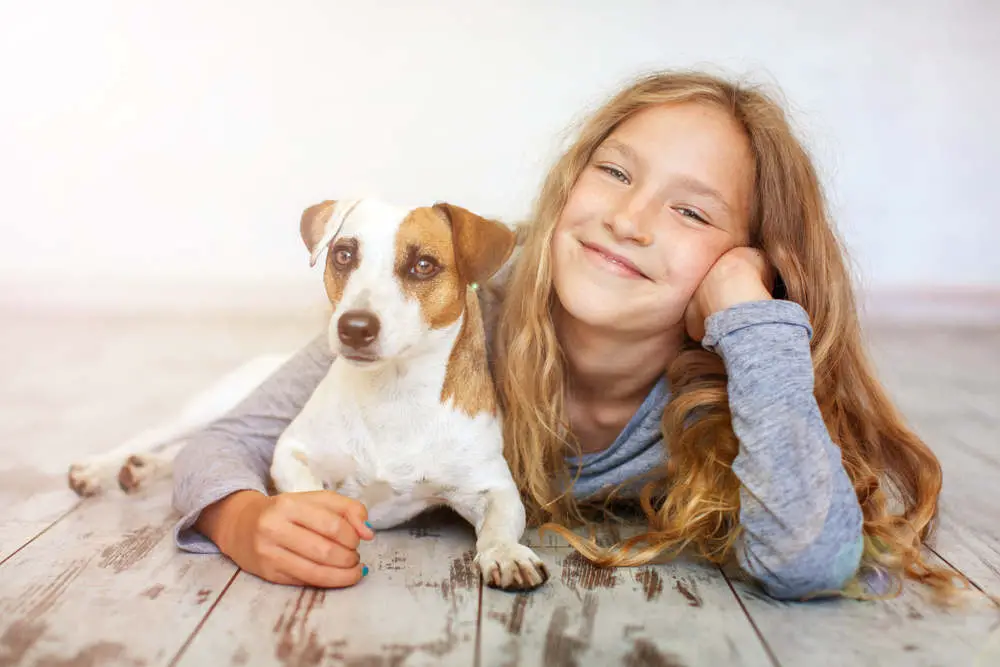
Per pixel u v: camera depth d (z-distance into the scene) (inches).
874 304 143.6
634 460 72.0
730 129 68.3
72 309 139.0
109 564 60.8
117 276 137.2
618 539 69.4
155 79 133.2
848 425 71.9
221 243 132.6
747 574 60.1
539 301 69.2
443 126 120.3
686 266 65.4
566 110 117.9
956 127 137.5
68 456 85.7
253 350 119.6
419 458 62.7
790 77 128.6
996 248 143.7
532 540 68.0
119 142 135.3
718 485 66.5
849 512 57.9
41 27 133.9
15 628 51.3
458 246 60.3
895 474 72.4
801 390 59.7
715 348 63.4
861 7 128.9
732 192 67.3
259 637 50.6
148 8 131.0
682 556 65.5
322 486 64.5
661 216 65.5
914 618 56.1
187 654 48.6
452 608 54.7
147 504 74.0
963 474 88.4
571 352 70.7
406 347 58.3
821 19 127.2
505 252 62.2
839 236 76.2
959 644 52.6
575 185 69.1
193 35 129.1
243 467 65.5
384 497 65.1
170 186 134.8
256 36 128.0
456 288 60.7
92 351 126.3
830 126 128.4
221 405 77.3
